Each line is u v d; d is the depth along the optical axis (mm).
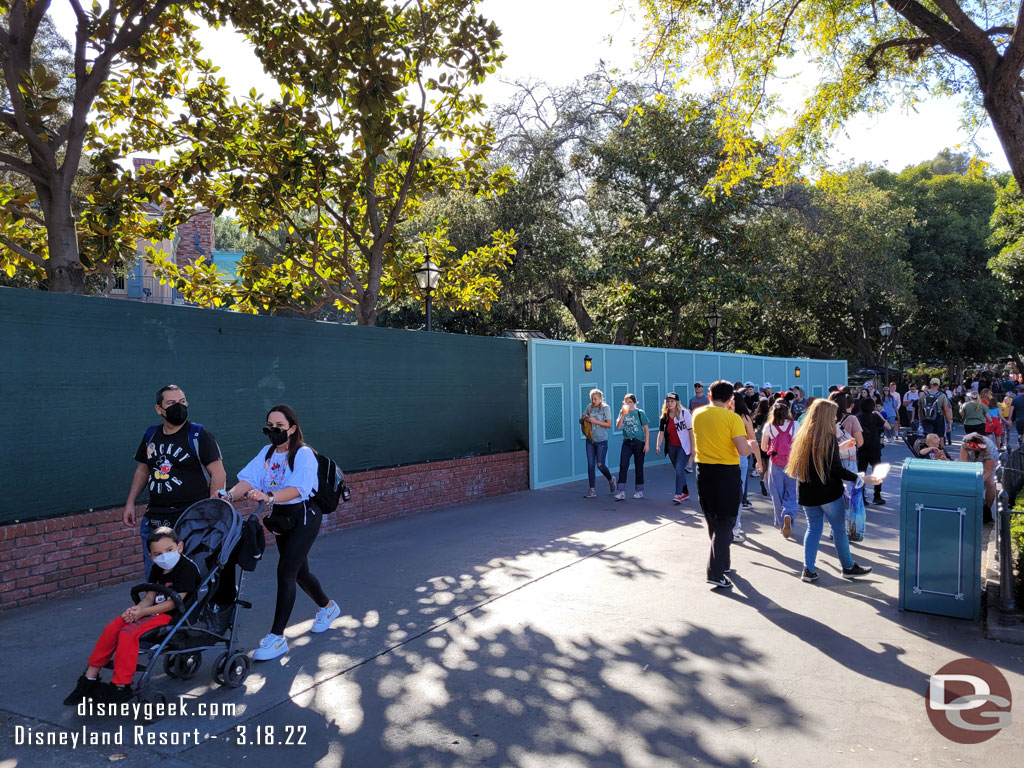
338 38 10289
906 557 6195
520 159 26719
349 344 10141
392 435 10930
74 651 5191
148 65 11664
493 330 28656
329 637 5562
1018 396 18922
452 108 12828
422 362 11602
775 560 8172
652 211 26188
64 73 14359
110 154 11062
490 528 9930
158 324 7547
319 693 4566
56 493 6578
